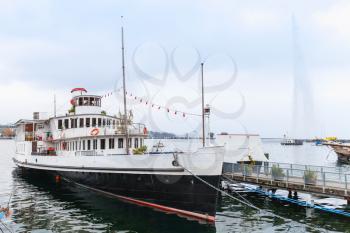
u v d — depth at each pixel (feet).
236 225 64.03
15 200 82.84
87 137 88.28
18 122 123.24
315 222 66.64
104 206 74.49
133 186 73.51
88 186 88.43
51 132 110.11
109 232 57.98
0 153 307.78
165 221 63.72
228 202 84.74
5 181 114.93
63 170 91.91
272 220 67.77
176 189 66.90
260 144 122.52
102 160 79.20
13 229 59.67
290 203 83.30
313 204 79.82
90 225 61.77
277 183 85.40
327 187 74.54
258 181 90.58
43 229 59.67
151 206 72.02
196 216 65.00
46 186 103.60
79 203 78.18
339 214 72.79
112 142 85.87
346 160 226.17
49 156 99.14
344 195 71.20
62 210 72.33
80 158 85.71
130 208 72.28
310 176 78.79
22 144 123.24
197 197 64.69
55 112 110.11
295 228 62.54
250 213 73.46
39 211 71.87
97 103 102.99
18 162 125.49
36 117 116.16
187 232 58.49
